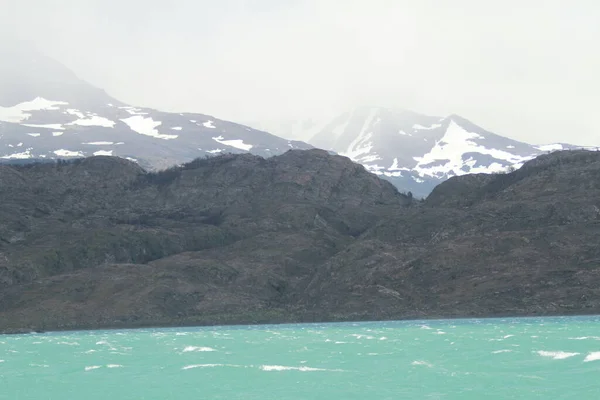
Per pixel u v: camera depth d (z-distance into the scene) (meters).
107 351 158.00
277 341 169.00
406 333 179.00
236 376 107.94
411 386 94.50
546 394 86.75
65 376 115.44
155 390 99.50
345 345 152.00
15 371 123.44
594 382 92.69
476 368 107.12
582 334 156.25
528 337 151.75
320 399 88.75
